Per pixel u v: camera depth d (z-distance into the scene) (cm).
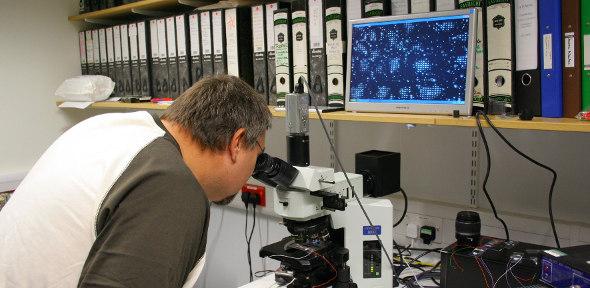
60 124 280
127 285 76
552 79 122
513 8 125
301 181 123
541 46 123
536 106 125
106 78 255
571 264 107
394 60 147
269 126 109
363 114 150
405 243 183
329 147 201
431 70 139
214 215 252
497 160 162
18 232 88
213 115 97
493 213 162
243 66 192
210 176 100
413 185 182
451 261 138
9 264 88
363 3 155
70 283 84
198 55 206
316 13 164
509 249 138
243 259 241
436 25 138
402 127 181
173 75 220
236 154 102
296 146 129
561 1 119
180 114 98
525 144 156
